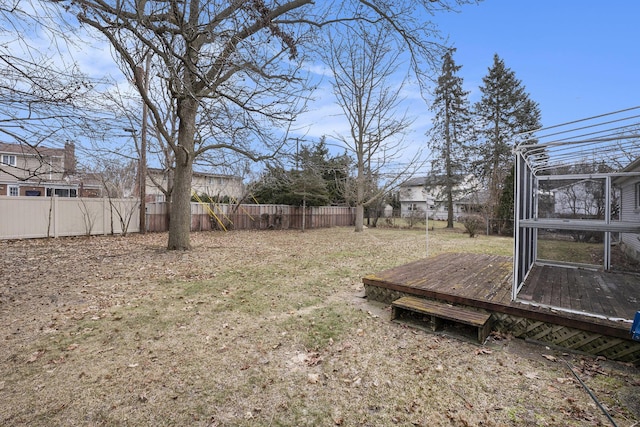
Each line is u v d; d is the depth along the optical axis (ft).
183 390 8.30
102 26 14.93
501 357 10.34
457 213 88.12
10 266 22.20
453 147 68.39
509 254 31.42
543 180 25.05
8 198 33.99
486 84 71.10
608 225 11.16
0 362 9.54
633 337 8.16
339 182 63.26
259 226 58.03
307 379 8.91
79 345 10.69
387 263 26.12
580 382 8.82
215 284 18.65
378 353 10.52
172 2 14.89
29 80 12.89
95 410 7.46
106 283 18.37
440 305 13.19
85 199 39.04
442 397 8.14
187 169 29.63
